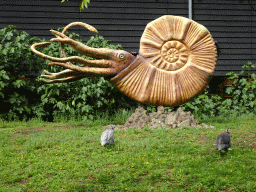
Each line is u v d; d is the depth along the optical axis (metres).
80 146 7.50
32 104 11.85
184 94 10.05
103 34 13.13
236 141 7.86
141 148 7.17
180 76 10.01
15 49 11.36
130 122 9.98
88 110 11.50
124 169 5.85
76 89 11.62
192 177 5.41
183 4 13.46
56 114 11.84
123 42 13.23
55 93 11.74
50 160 6.29
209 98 13.19
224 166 5.86
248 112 12.84
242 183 5.14
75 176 5.50
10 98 11.25
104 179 5.34
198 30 10.02
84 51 9.60
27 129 9.82
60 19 12.93
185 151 6.93
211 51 10.09
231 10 13.73
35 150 7.12
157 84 9.89
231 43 13.74
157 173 5.55
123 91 10.02
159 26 10.09
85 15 13.04
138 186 5.08
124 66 9.79
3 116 11.37
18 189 4.93
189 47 10.05
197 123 10.09
